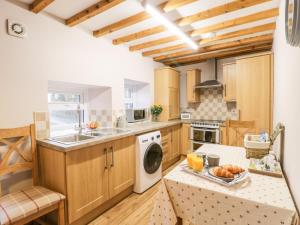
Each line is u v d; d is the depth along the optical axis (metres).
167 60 4.27
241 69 3.25
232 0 1.85
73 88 2.79
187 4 1.87
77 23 2.20
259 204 0.92
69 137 2.35
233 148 2.01
